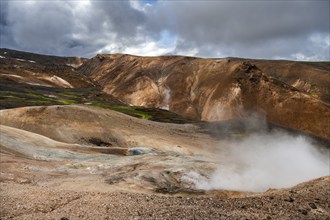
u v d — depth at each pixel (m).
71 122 65.38
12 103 92.12
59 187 26.09
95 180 29.47
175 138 72.31
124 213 15.39
